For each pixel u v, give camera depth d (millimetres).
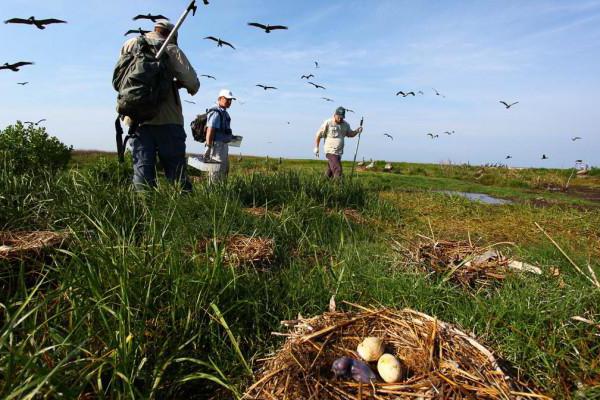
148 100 4586
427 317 2352
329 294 3084
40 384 1490
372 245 4707
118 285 2309
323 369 2174
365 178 15062
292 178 7398
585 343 2295
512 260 3629
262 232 4445
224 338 2545
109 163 8727
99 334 2145
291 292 3105
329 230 5367
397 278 3338
